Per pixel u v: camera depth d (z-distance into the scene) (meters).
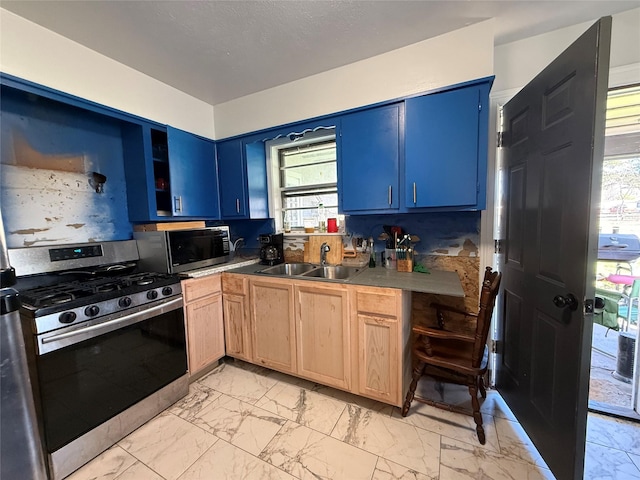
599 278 3.01
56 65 1.60
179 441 1.53
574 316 1.12
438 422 1.63
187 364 1.98
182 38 1.68
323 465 1.36
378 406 1.79
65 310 1.31
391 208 1.92
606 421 1.63
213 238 2.35
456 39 1.68
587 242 1.04
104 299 1.46
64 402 1.32
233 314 2.26
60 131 1.80
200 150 2.47
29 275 1.63
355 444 1.48
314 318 1.89
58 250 1.71
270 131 2.35
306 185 2.70
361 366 1.75
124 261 2.03
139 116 2.02
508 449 1.43
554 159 1.25
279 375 2.19
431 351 1.56
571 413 1.13
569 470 1.14
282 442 1.51
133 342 1.61
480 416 1.48
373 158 1.94
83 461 1.38
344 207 2.07
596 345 2.61
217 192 2.66
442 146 1.73
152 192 2.11
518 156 1.58
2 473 0.66
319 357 1.90
